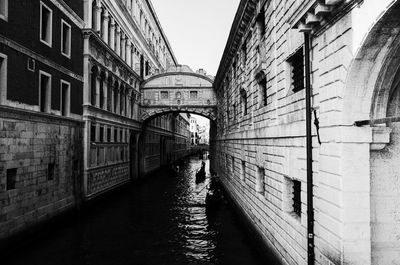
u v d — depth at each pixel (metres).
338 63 6.00
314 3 6.21
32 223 12.59
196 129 139.00
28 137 12.46
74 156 16.67
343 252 5.81
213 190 20.81
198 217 17.59
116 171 23.72
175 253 12.00
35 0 13.05
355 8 5.48
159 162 42.81
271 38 10.83
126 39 26.97
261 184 13.05
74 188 16.66
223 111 26.73
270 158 10.85
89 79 18.28
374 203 6.14
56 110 14.82
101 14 21.08
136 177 30.11
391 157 6.21
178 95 32.66
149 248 12.51
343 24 5.84
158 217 17.44
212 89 32.66
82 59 17.89
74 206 16.52
